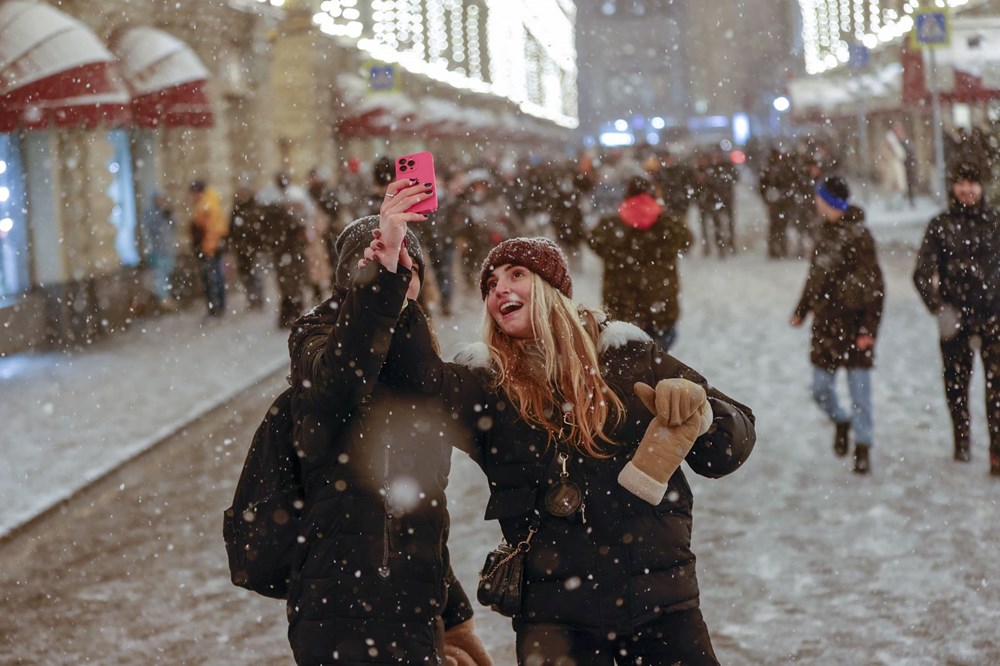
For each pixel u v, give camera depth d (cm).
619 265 892
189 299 2277
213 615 606
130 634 584
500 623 577
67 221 1880
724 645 528
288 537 336
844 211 813
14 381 1442
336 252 339
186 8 2391
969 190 787
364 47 4006
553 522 334
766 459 867
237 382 1352
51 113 1598
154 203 2156
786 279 2184
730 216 2786
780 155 2625
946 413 986
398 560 322
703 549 666
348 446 326
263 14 2884
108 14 2038
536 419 338
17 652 564
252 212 2042
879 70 4550
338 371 309
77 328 1806
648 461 326
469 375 342
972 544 645
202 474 934
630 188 897
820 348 829
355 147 4141
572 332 340
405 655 319
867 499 747
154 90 2009
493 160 3105
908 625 537
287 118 3278
